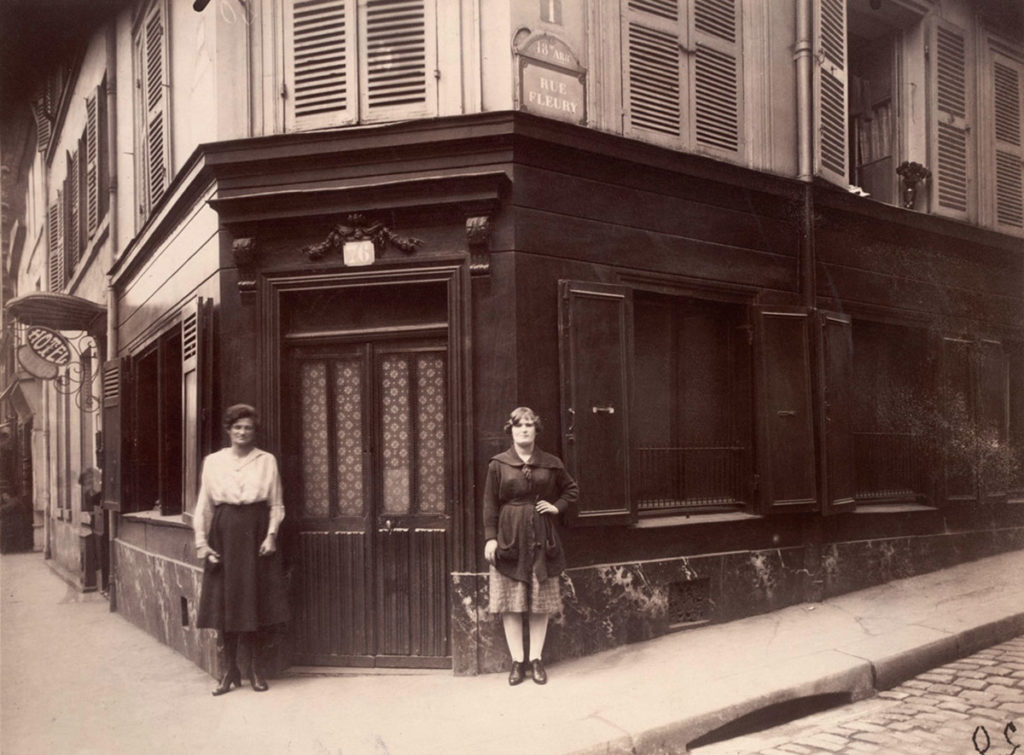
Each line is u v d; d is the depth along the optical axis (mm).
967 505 7590
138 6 7488
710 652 5066
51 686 5023
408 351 5348
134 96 7766
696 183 5930
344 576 5285
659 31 5980
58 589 9094
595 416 5207
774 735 4121
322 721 4168
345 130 5113
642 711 4051
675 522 5684
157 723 4242
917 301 7398
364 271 5176
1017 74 8531
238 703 4551
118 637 6648
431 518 5242
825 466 6367
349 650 5234
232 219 5219
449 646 5121
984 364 7703
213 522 4727
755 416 6184
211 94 5656
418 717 4145
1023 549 7953
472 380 5004
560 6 5484
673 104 6012
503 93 5227
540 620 4648
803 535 6375
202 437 5406
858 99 8078
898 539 7027
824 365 6438
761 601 6059
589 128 5281
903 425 7469
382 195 5078
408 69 5375
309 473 5402
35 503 11828
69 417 10320
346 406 5402
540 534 4586
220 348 5359
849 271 6906
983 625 5512
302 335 5375
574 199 5312
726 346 6348
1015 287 8203
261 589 4738
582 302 5203
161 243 6910
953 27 7988
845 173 7043
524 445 4672
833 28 6988
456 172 5082
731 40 6418
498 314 5004
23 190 11781
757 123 6477
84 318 8750
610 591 5262
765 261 6309
